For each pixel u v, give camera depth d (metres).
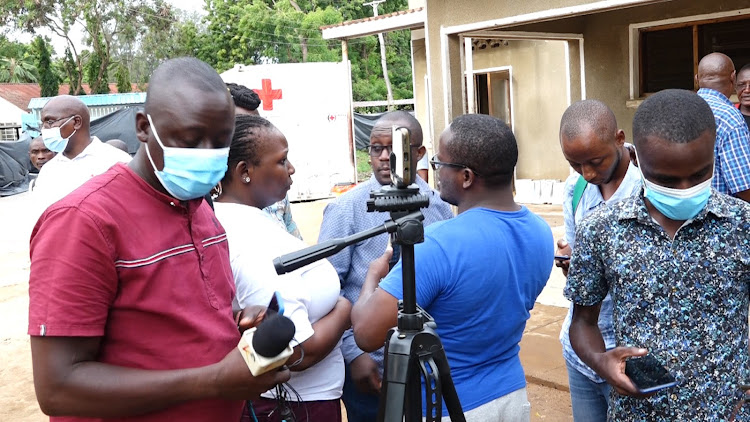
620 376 1.89
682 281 1.90
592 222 2.04
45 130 4.52
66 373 1.48
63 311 1.47
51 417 1.63
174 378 1.53
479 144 2.14
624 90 10.47
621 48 10.39
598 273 2.07
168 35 39.84
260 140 2.28
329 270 2.33
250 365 1.47
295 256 1.62
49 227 1.52
